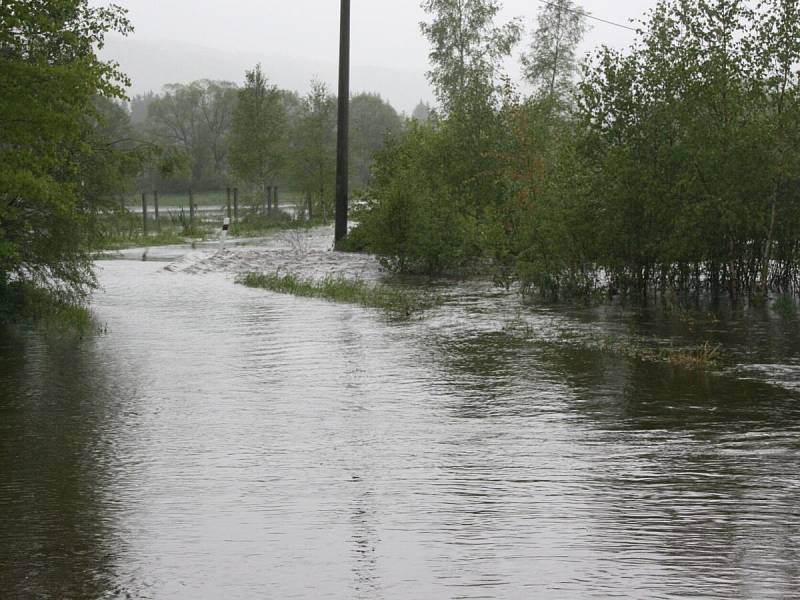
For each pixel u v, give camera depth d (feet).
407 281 107.65
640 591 22.11
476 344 63.36
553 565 24.02
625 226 88.07
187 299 89.81
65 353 60.29
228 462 35.09
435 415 42.93
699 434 38.83
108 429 40.55
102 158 75.92
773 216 85.40
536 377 51.93
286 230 210.79
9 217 67.00
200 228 207.10
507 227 118.32
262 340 65.41
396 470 33.81
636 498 29.99
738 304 82.94
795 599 21.44
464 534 26.71
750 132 83.92
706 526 27.04
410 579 23.27
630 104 87.40
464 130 139.44
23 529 27.58
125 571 24.16
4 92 60.64
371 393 47.96
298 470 33.94
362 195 141.69
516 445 37.29
